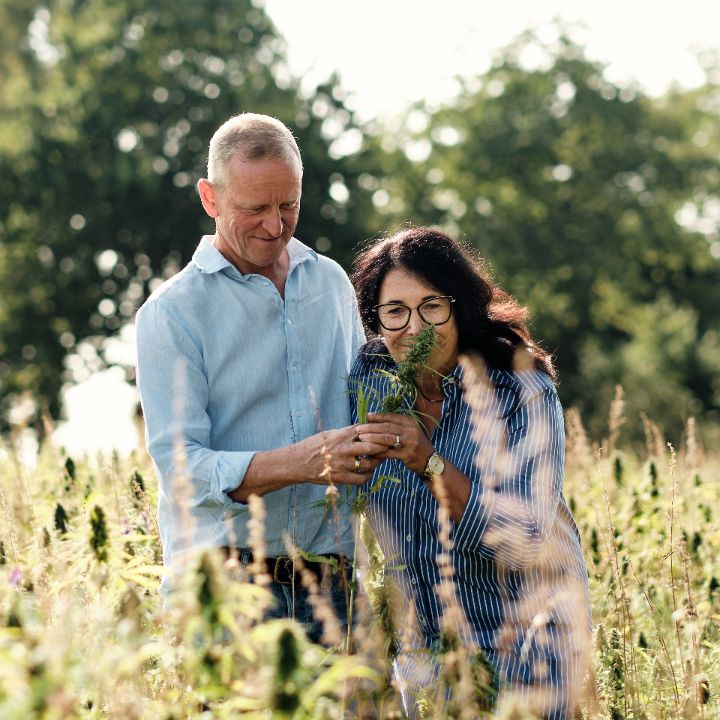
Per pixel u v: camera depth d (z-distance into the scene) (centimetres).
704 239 4062
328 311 457
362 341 481
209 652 304
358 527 388
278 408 444
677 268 4378
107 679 300
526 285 3728
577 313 3919
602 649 439
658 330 3981
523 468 404
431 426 425
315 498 436
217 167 424
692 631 440
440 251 419
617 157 3959
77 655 297
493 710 346
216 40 3431
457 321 421
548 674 395
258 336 439
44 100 3291
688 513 665
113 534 420
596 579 563
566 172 3959
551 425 411
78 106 3281
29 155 3225
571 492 691
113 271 3397
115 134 3291
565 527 422
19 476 632
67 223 3297
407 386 399
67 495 618
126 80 3322
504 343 422
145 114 3344
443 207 3906
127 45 3403
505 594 409
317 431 447
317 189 3356
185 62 3369
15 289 3319
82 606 346
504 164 3841
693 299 4509
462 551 406
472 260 429
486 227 3847
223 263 434
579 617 406
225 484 409
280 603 437
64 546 411
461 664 337
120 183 3175
